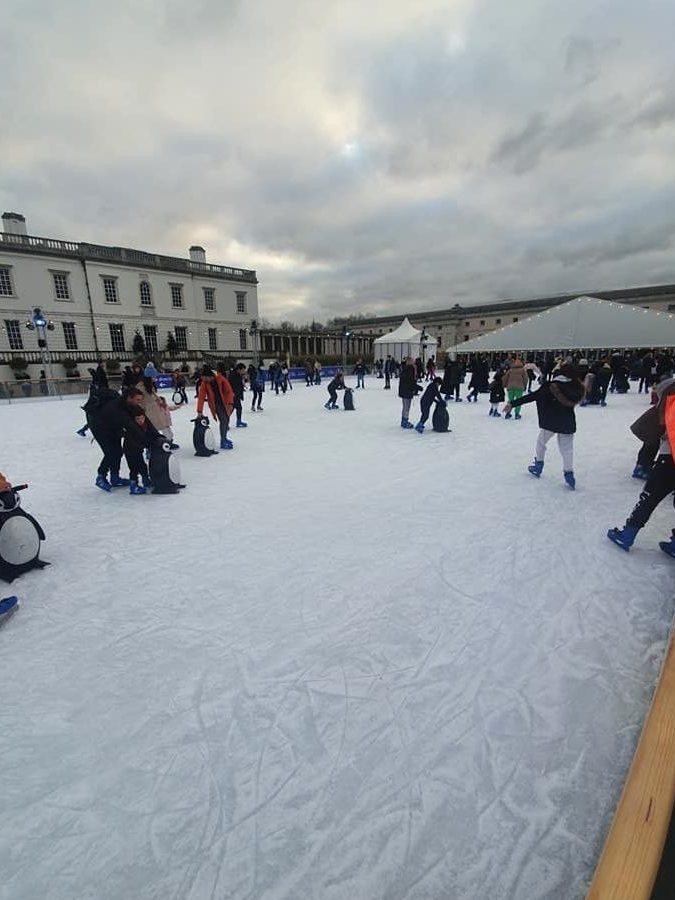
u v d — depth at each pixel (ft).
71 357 102.22
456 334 226.79
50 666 7.01
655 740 4.25
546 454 21.80
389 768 5.20
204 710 6.08
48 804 4.79
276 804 4.78
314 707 6.12
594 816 4.63
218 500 15.21
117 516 13.83
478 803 4.77
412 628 7.86
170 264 121.19
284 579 9.66
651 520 12.97
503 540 11.57
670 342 62.90
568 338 71.00
